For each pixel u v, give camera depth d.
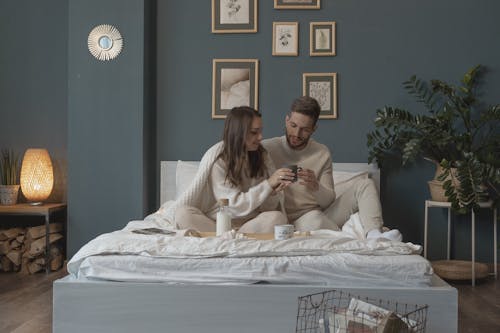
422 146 4.29
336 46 4.50
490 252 4.43
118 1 4.39
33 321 2.97
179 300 2.16
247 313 2.14
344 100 4.50
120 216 4.41
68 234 4.43
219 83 4.54
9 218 4.67
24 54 4.69
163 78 4.60
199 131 4.59
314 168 3.51
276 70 4.53
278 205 3.23
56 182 4.69
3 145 4.70
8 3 4.69
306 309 2.08
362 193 3.40
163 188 4.50
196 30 4.57
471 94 4.27
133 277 2.21
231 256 2.24
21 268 4.28
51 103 4.69
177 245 2.30
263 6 4.53
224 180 3.02
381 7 4.48
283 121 4.52
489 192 4.37
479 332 2.84
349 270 2.17
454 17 4.44
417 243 4.47
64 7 4.68
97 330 2.19
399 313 2.09
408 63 4.46
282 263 2.20
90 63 4.42
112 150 4.41
